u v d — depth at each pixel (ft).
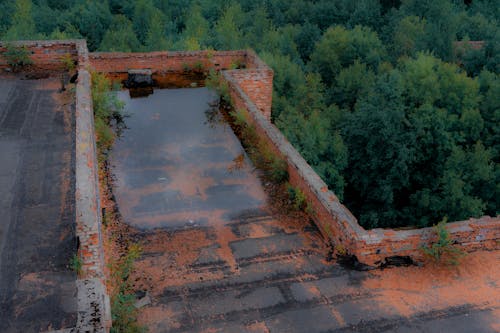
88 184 23.98
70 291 19.20
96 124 36.60
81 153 26.91
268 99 49.19
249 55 52.49
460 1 199.21
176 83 49.52
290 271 25.68
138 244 26.99
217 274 25.21
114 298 22.04
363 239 25.55
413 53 146.10
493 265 26.89
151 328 21.77
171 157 35.91
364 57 150.92
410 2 180.65
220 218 29.66
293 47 161.17
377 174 99.40
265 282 24.82
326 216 28.17
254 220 29.73
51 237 22.30
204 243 27.43
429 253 26.58
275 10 199.72
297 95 122.01
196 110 44.01
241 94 42.39
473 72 136.77
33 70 43.19
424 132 95.35
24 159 28.50
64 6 201.87
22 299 18.69
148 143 37.58
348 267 26.13
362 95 123.75
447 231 26.61
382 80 98.58
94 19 181.27
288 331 21.91
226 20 164.96
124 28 183.01
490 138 100.48
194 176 33.81
